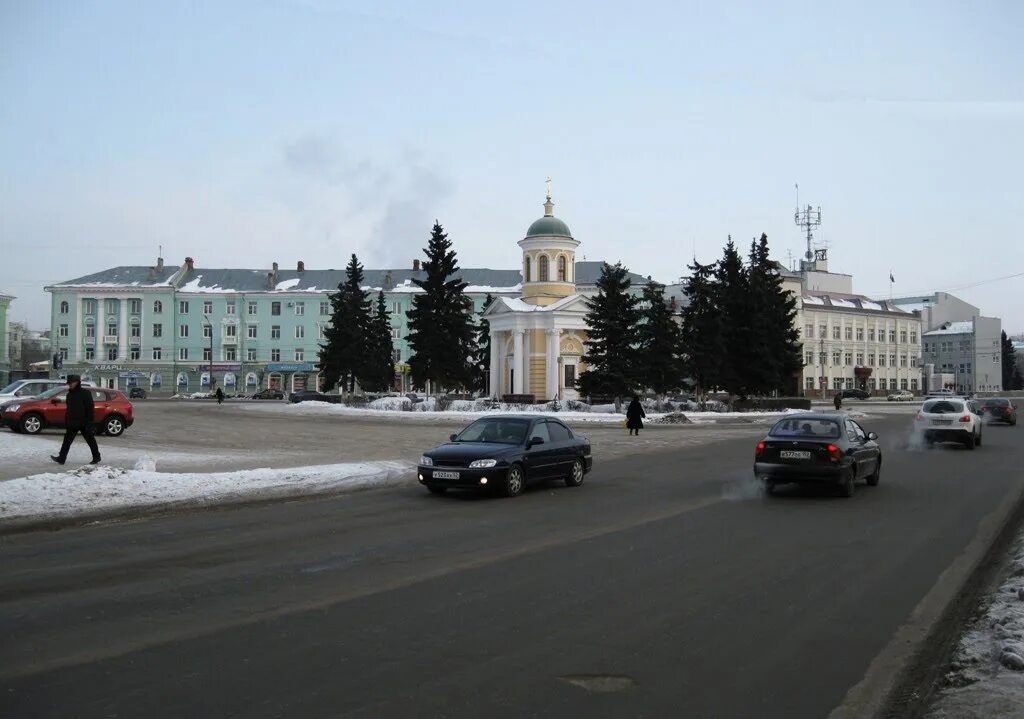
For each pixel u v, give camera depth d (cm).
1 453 2211
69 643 657
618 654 641
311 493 1683
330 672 593
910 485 1797
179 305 10156
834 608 783
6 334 9756
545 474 1698
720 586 862
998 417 4453
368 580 885
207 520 1323
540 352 6594
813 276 10906
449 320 6353
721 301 5797
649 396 6600
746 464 2280
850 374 10331
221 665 606
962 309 13038
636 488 1752
